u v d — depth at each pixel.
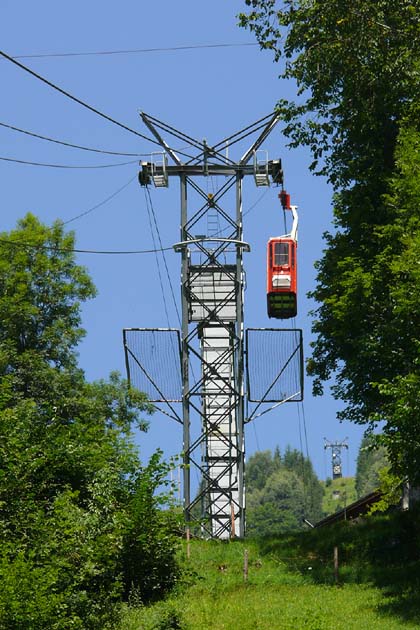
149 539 105.75
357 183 135.12
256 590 111.62
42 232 161.38
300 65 130.88
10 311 155.12
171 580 107.88
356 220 135.25
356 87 130.38
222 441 148.62
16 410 107.06
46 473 102.81
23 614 81.00
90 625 92.25
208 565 120.06
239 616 99.56
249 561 121.31
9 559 87.75
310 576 115.69
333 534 126.69
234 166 152.00
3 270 158.75
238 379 148.00
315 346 140.00
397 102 131.62
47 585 83.50
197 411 148.50
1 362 148.88
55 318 159.12
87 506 105.69
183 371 148.88
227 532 148.50
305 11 130.75
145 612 98.00
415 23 130.38
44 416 109.69
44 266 159.50
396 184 119.31
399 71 128.88
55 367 155.25
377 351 121.81
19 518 94.62
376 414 108.75
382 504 157.75
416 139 122.88
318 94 132.25
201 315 150.75
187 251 151.12
